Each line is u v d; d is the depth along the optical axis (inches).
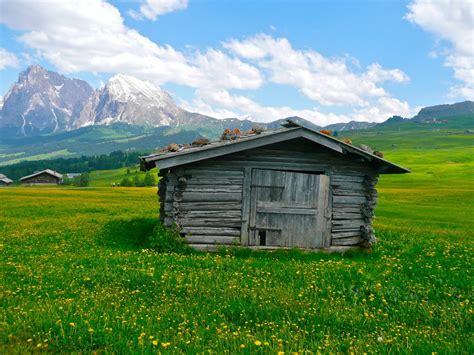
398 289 465.4
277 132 691.4
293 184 738.8
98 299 395.2
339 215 762.2
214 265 570.6
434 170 7003.0
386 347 299.0
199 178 711.7
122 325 315.0
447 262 641.6
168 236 688.4
